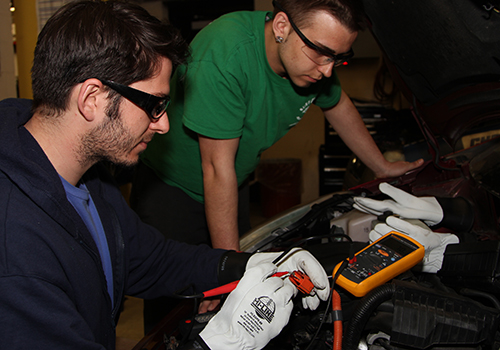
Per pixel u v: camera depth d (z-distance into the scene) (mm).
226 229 1111
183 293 921
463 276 815
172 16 4008
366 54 3266
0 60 2246
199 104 1060
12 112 659
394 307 665
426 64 969
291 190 3906
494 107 989
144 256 913
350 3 874
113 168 1593
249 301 646
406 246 780
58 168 680
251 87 1102
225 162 1090
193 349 635
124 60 604
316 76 1013
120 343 1305
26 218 575
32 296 540
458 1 778
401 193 1013
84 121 631
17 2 2713
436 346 699
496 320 676
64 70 594
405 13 876
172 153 1348
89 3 628
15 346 536
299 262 725
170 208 1475
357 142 1441
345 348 664
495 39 783
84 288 667
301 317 796
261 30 1090
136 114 658
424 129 1210
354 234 1073
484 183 983
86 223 770
